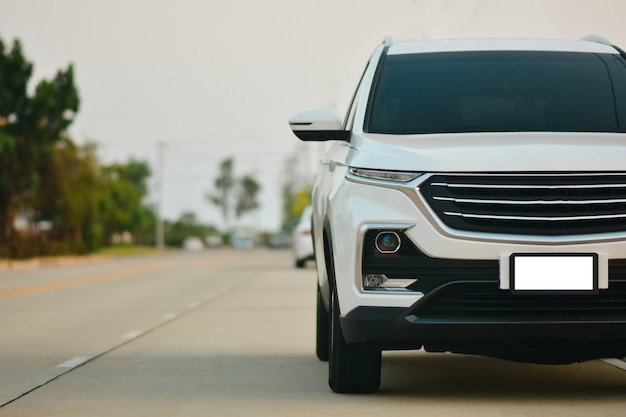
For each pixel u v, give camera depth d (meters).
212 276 30.80
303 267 36.88
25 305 18.61
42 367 10.04
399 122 8.16
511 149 7.25
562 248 7.03
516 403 7.58
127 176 164.38
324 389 8.42
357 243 7.25
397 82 8.53
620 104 8.29
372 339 7.23
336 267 7.50
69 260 54.31
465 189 7.11
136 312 16.81
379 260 7.22
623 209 7.11
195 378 9.19
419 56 8.84
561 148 7.27
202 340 12.41
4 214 50.62
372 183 7.31
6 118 49.75
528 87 8.43
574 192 7.09
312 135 8.41
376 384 7.96
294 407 7.53
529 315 7.09
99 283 27.02
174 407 7.64
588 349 7.26
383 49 9.09
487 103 8.29
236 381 8.98
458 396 7.95
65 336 13.01
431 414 7.14
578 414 7.10
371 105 8.36
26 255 49.12
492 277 7.05
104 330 13.77
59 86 50.66
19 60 49.19
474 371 9.39
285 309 17.08
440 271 7.09
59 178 55.53
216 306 17.92
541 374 9.20
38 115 49.62
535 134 7.72
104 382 8.99
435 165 7.16
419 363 9.97
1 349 11.60
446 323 7.06
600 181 7.10
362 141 7.89
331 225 7.69
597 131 8.04
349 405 7.57
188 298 20.31
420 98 8.35
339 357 7.87
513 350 7.30
